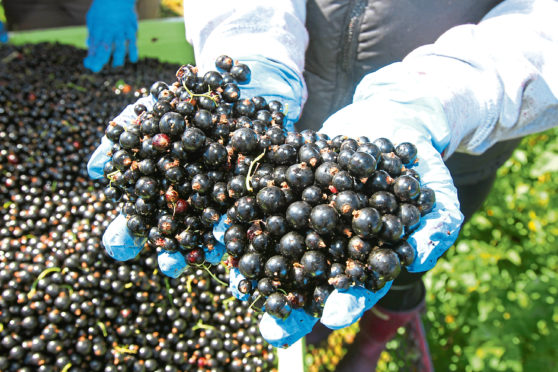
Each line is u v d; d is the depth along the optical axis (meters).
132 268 0.31
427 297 0.51
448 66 0.25
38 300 0.29
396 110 0.25
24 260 0.31
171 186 0.21
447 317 0.51
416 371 0.44
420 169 0.23
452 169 0.35
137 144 0.22
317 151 0.21
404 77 0.26
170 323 0.32
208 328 0.32
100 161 0.26
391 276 0.19
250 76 0.26
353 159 0.19
